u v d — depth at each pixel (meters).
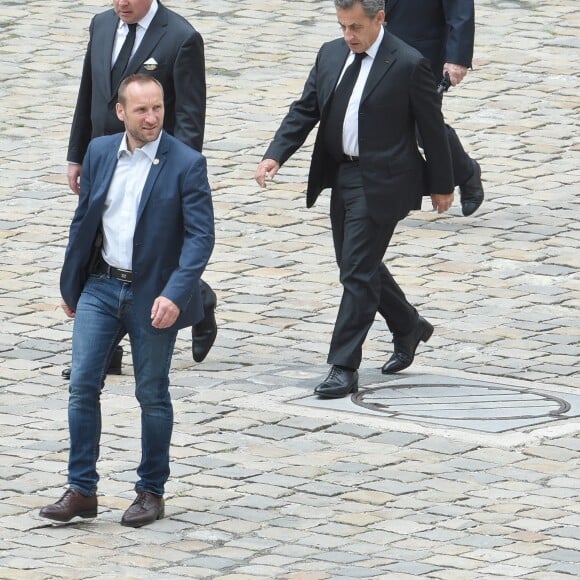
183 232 28.88
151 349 28.83
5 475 31.16
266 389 36.19
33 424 34.00
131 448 32.69
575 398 35.75
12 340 39.12
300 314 41.12
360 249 35.41
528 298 42.06
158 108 28.42
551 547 27.94
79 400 28.83
